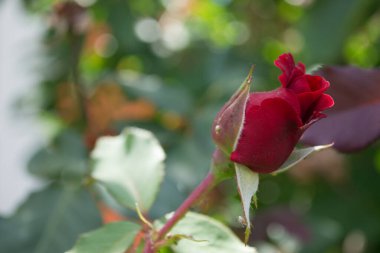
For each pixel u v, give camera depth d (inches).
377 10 38.2
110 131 33.4
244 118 17.6
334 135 20.4
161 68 43.4
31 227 24.2
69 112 39.2
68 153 30.4
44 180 29.4
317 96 17.5
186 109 33.7
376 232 38.7
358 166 39.6
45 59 39.5
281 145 17.6
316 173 39.9
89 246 18.9
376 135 20.3
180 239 18.7
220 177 18.3
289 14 46.2
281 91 17.5
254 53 45.7
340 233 38.1
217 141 18.1
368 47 43.1
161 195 25.7
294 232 37.1
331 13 35.7
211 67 41.4
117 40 40.9
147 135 21.0
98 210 24.9
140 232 19.1
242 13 47.8
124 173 20.5
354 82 20.4
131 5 42.0
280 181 42.3
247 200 17.6
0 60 61.8
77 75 36.0
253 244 36.0
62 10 34.8
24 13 39.8
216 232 19.1
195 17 52.8
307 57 36.4
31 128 43.6
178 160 29.6
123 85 35.1
